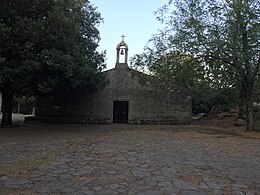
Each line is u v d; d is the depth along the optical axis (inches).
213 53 625.6
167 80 729.6
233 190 220.8
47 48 583.2
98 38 769.6
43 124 839.1
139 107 924.6
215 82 744.3
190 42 639.1
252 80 679.1
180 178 248.4
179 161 320.8
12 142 441.4
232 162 327.9
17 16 556.4
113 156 335.6
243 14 590.6
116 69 941.2
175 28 762.2
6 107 703.7
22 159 311.3
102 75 787.4
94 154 346.6
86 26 732.0
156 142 471.8
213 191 216.2
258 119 881.5
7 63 545.0
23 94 682.8
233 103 1103.0
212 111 1170.0
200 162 320.2
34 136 526.0
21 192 201.8
